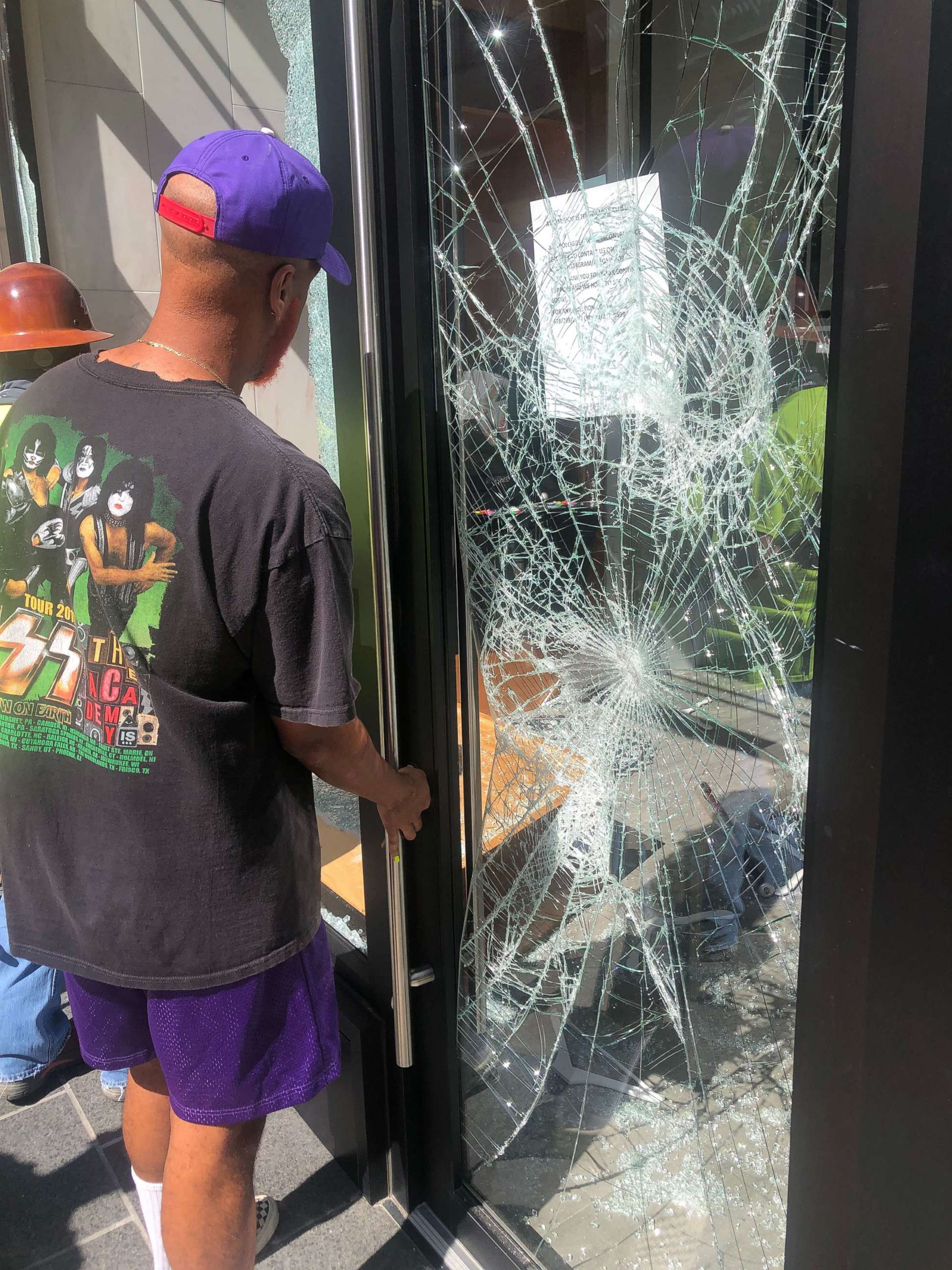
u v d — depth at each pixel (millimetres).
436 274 1251
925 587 689
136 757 988
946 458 660
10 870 1124
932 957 727
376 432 1202
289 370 2021
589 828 1299
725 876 1099
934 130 627
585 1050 1363
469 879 1450
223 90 2473
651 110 987
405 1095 1521
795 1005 987
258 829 1039
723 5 890
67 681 1022
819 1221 883
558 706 1299
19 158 2838
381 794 1197
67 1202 1628
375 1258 1512
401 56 1158
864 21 658
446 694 1354
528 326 1184
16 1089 1870
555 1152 1415
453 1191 1509
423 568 1311
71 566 989
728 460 980
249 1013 1071
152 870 1009
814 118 820
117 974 1038
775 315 893
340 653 990
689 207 968
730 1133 1167
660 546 1099
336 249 1312
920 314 658
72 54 2666
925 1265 782
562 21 1051
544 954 1402
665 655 1122
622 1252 1321
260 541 931
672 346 1021
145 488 937
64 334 1934
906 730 719
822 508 770
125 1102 1348
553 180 1107
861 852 771
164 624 950
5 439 1062
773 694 978
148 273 2820
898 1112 777
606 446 1133
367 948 1570
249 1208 1172
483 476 1300
